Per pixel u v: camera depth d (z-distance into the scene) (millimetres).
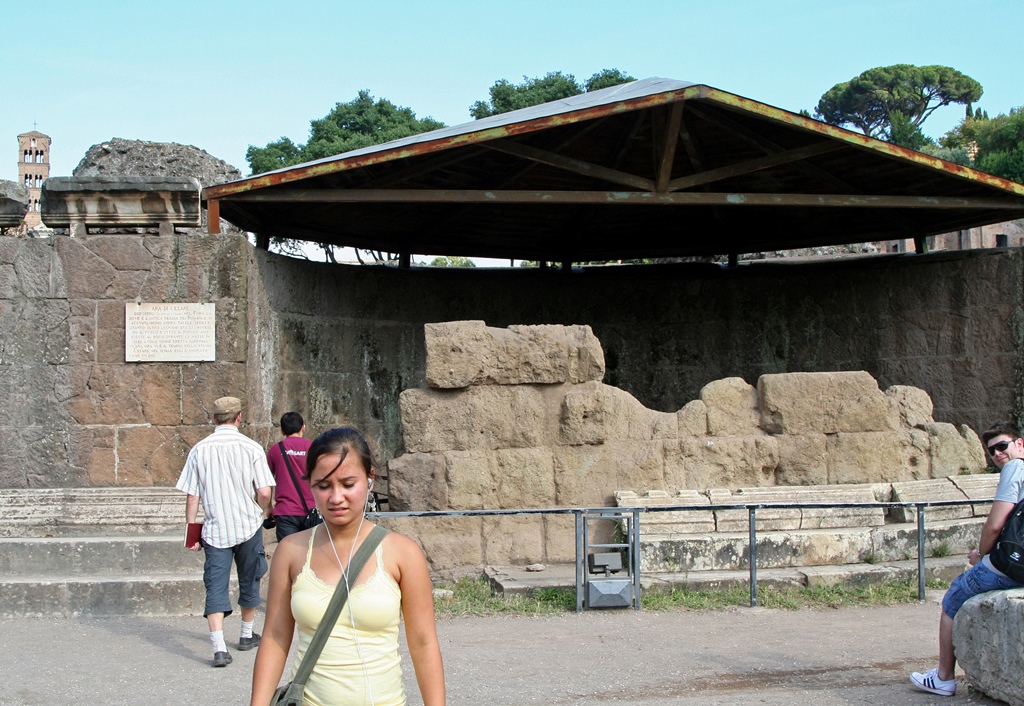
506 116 12586
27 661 6934
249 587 7234
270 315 12320
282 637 3473
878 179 13508
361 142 32250
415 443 9383
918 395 10336
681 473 9562
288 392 12883
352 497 3420
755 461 9680
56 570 8898
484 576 9047
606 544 8477
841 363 15562
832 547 9156
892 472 9922
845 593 8562
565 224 16031
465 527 9273
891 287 15133
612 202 11812
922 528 8516
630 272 16594
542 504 9367
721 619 7859
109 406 10172
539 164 13609
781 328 16062
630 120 12766
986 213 13977
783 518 9336
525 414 9453
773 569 8977
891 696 5844
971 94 64125
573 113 10625
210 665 6844
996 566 5555
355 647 3338
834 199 12062
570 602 8258
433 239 16156
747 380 16172
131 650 7246
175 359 10203
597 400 9445
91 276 10242
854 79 64938
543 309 16359
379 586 3383
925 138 53094
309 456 3473
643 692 6016
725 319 16359
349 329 14375
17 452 10102
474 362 9398
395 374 15055
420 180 13562
